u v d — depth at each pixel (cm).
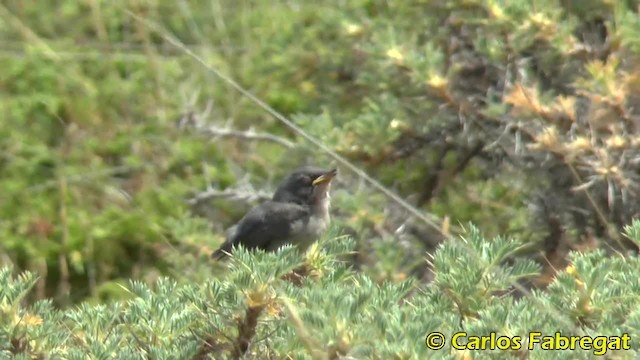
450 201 1100
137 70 1440
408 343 570
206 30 1455
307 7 1338
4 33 1490
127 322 656
